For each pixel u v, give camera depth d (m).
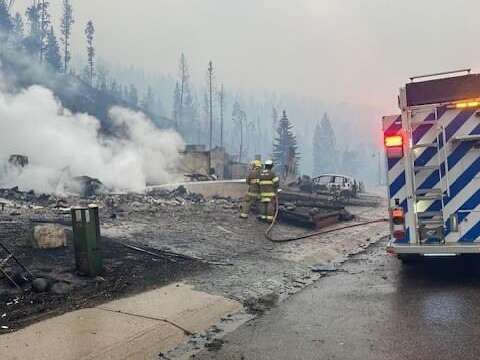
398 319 4.94
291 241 10.62
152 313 5.09
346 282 6.99
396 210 6.75
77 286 6.00
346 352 4.07
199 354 4.23
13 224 10.00
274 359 4.00
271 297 6.22
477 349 3.99
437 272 7.37
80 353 3.98
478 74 6.56
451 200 6.54
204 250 8.85
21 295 5.53
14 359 3.82
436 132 6.65
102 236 9.25
